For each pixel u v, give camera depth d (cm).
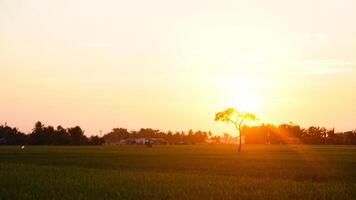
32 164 5675
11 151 10650
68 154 8894
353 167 5212
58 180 3575
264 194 2794
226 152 10231
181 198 2653
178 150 11962
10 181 3531
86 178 3719
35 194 2859
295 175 4331
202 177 3797
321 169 4912
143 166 5528
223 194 2800
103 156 8062
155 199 2642
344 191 2933
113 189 3031
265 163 5900
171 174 4109
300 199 2645
